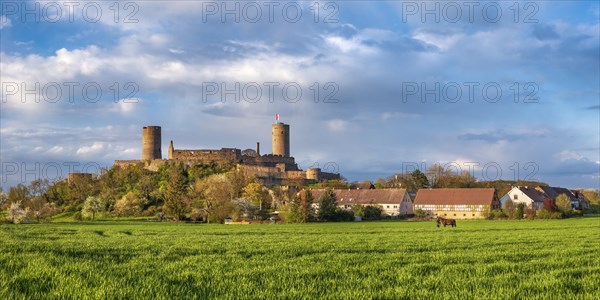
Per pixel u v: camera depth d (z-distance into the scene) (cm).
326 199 11975
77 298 1791
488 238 5500
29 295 1806
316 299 1897
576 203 18762
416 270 2650
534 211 12550
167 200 12975
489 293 2016
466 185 19812
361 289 2098
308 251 3806
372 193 15688
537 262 3019
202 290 2017
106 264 2775
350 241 4972
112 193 16288
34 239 5128
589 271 2619
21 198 16362
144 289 1945
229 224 10675
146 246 4141
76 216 13800
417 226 9144
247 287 2086
